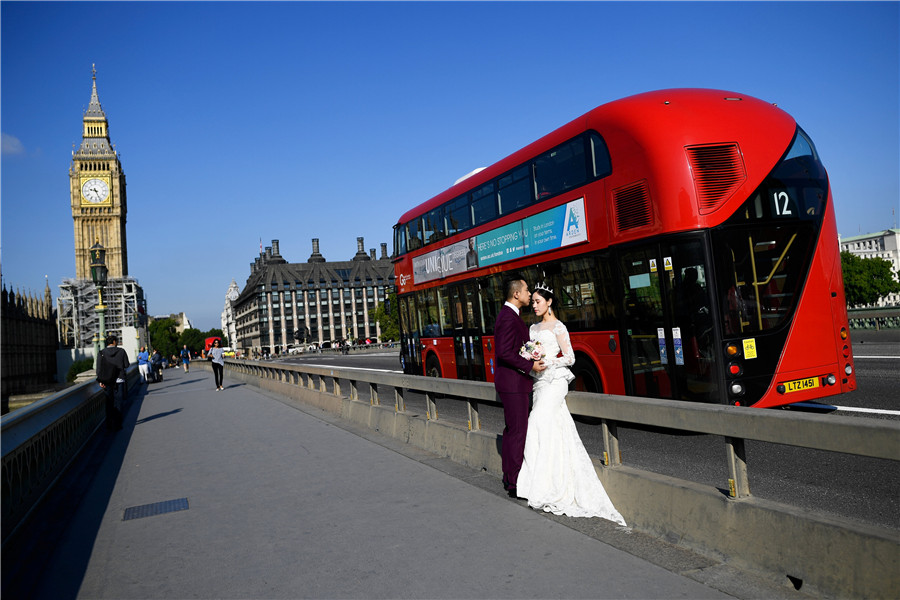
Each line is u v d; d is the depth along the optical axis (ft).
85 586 15.17
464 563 14.76
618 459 17.69
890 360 52.65
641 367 28.94
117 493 25.53
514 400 19.71
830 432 11.17
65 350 313.32
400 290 57.57
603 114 30.48
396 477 24.26
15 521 19.70
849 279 385.09
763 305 26.58
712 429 13.75
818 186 28.22
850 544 11.25
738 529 13.42
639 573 13.39
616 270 29.96
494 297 40.86
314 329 590.14
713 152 26.94
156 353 140.77
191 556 16.83
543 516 17.84
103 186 486.38
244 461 30.32
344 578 14.46
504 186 39.24
